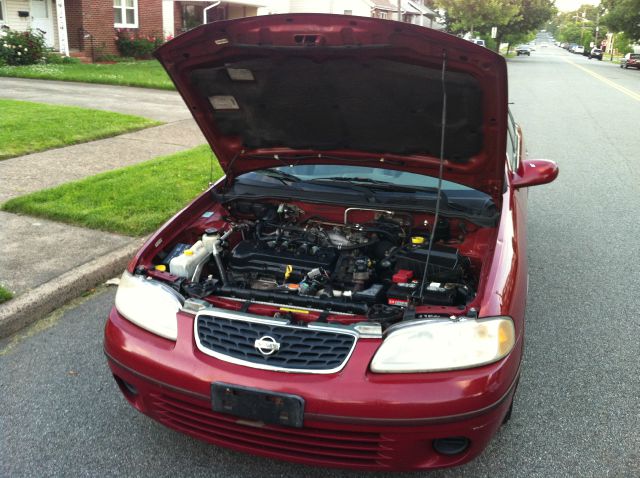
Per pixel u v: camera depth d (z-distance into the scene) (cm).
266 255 337
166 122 1131
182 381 262
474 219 338
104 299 471
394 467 254
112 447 311
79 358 391
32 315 432
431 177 374
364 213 374
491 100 286
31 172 757
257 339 260
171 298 285
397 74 291
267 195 379
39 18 2092
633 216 694
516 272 301
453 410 241
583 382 369
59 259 505
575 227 654
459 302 301
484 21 4656
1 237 547
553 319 449
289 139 366
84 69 1886
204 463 301
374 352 252
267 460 303
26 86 1489
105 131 996
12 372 373
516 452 307
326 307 282
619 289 501
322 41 278
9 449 307
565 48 11938
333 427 246
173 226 357
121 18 2342
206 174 761
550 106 1689
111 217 594
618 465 298
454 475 291
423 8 4972
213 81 323
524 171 412
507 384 255
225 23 278
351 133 348
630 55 4503
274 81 317
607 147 1091
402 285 305
